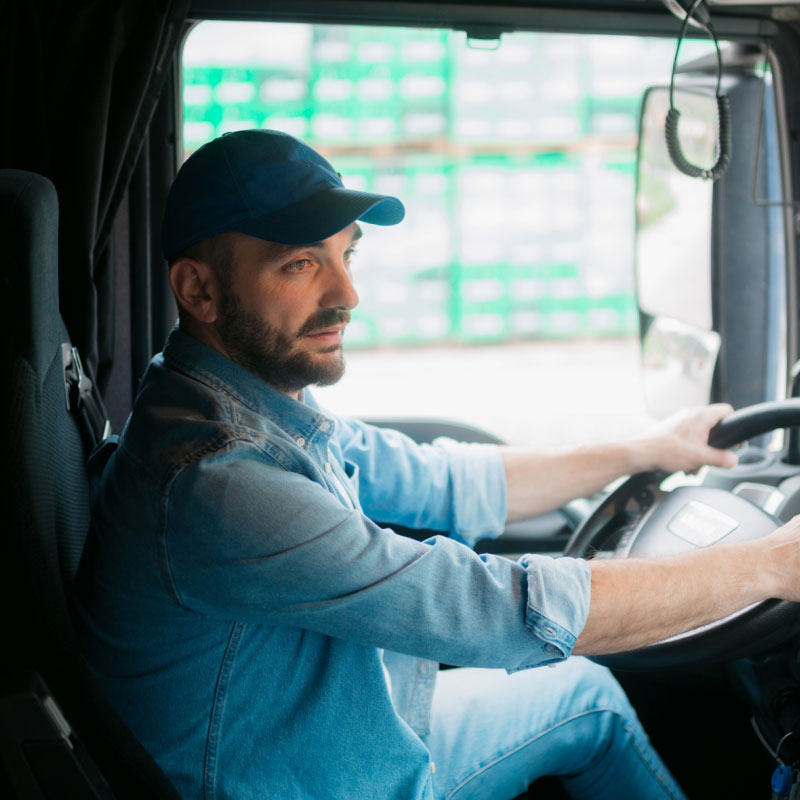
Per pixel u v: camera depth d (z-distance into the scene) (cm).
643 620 118
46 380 113
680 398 231
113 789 114
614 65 861
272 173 119
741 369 221
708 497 158
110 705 111
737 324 218
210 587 109
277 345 123
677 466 171
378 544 112
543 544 207
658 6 192
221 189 119
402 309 855
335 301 123
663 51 868
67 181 168
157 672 116
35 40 164
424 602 111
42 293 108
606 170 870
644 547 155
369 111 818
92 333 173
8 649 109
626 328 889
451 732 151
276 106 788
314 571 108
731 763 190
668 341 234
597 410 673
